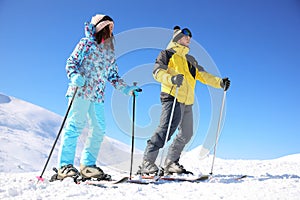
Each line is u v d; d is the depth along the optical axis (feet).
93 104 12.73
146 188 10.98
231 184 11.62
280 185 10.99
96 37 12.81
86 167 12.49
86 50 12.64
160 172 14.38
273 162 21.06
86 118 12.78
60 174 12.21
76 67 12.38
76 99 12.47
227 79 16.05
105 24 12.71
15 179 12.45
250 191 10.09
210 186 11.32
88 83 12.62
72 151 12.59
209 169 18.29
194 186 11.41
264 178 13.60
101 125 12.83
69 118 12.64
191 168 18.88
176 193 10.21
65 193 9.98
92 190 10.50
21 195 9.92
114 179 12.84
